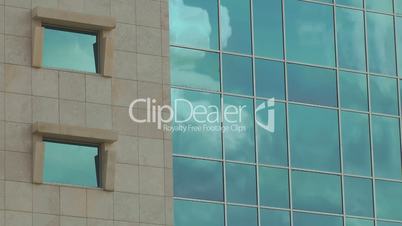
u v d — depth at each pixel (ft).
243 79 229.04
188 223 218.79
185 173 220.64
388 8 244.42
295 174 229.25
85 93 212.64
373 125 237.86
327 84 235.81
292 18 235.81
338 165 233.14
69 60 213.87
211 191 222.07
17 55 209.77
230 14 230.89
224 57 228.43
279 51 233.35
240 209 223.51
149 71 217.56
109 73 214.28
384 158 237.04
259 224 224.33
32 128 207.82
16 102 208.23
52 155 209.77
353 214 232.12
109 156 210.79
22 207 205.36
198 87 224.94
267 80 230.89
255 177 225.97
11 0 211.20
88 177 211.20
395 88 241.14
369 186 234.79
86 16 213.46
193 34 226.79
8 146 206.49
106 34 214.90
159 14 220.43
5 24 209.97
